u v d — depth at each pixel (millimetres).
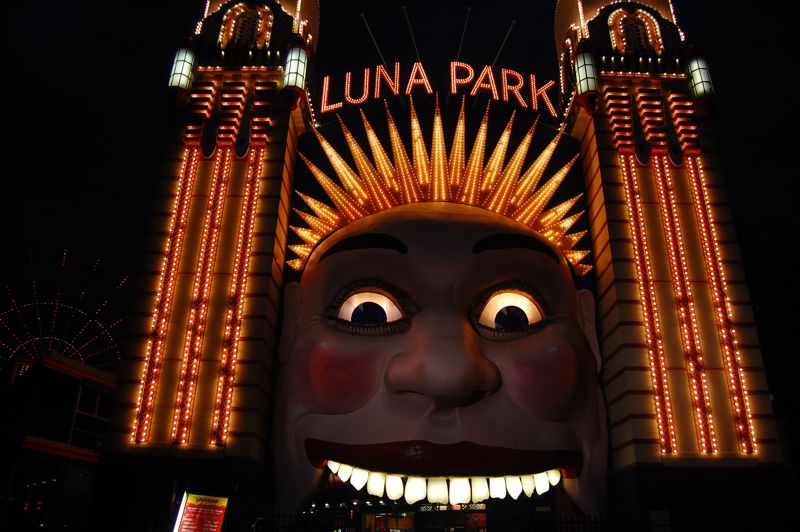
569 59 24203
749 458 16219
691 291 18109
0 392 31938
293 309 17359
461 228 16094
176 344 17484
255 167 19656
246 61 21547
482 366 14141
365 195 18531
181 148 20000
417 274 15508
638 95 20625
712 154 19953
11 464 23016
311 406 15430
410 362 14117
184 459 16172
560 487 21203
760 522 15547
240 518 15484
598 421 16172
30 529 29047
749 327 17672
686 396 16844
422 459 14305
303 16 23375
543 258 16328
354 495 20047
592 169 20406
